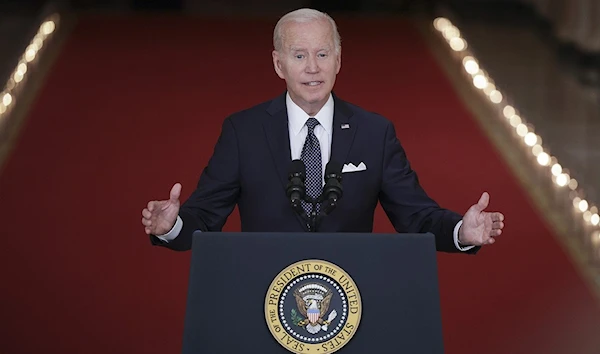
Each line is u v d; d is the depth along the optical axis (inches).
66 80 1263.5
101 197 942.4
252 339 362.3
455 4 1824.6
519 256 860.6
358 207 464.4
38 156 1031.0
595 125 1242.0
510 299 788.6
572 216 936.9
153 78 1293.1
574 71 1494.8
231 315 364.8
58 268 810.2
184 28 1567.4
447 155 1084.5
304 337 362.0
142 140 1085.1
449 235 442.6
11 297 762.8
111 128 1116.5
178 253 839.1
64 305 756.6
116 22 1576.0
